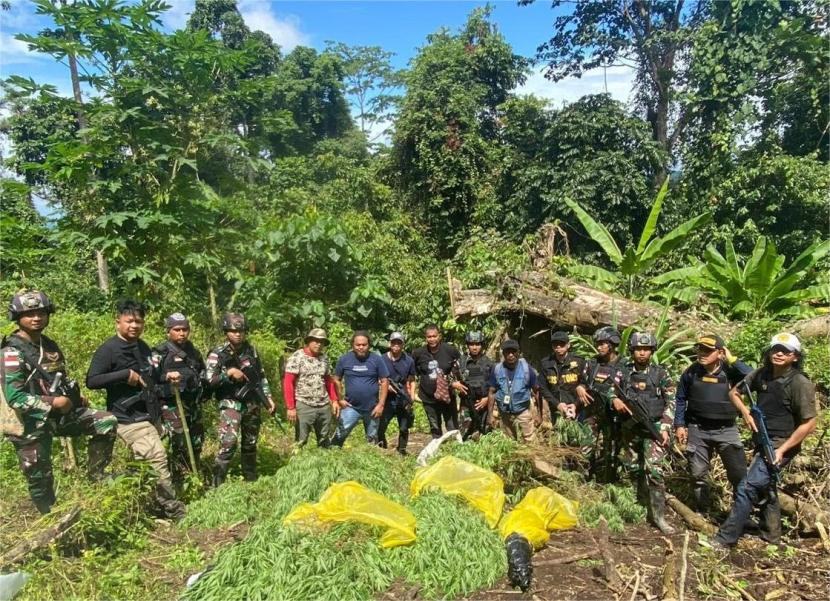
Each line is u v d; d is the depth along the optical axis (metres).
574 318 8.31
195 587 3.50
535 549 4.16
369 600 3.42
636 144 15.19
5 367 4.12
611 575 3.74
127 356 4.71
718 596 3.63
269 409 5.55
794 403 4.18
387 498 4.32
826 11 13.68
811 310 8.38
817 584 3.76
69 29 6.59
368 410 6.35
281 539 3.69
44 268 9.68
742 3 13.80
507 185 17.25
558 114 16.33
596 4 17.73
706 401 4.67
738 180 13.12
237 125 8.41
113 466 4.97
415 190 17.81
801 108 13.78
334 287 10.67
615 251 9.91
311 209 11.30
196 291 8.43
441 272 11.85
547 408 6.22
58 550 3.98
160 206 6.91
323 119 26.58
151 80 6.95
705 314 8.21
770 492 4.29
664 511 4.75
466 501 4.39
